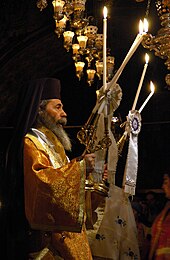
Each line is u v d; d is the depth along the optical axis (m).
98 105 4.25
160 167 14.05
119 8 12.89
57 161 4.36
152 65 14.17
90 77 6.56
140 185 14.03
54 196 3.98
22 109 4.46
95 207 4.61
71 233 4.19
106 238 5.07
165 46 4.77
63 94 15.48
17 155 4.31
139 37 4.27
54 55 14.40
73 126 14.04
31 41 13.34
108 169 4.70
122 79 14.30
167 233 4.92
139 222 7.43
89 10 12.51
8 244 4.31
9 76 13.84
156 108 14.16
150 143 14.22
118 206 5.09
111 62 5.95
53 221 3.98
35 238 4.24
